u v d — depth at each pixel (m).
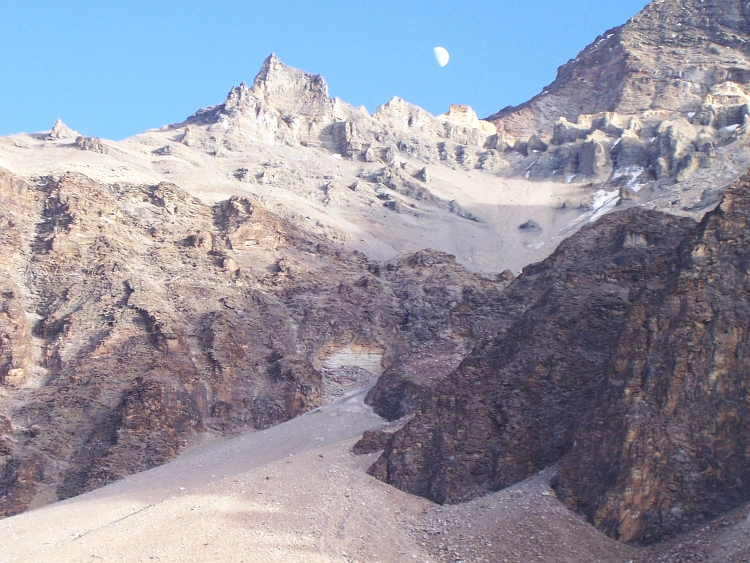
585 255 117.62
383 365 129.75
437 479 77.06
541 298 92.62
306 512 74.06
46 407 108.25
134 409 106.44
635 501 66.31
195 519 73.56
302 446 99.12
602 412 71.62
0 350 114.56
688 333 70.94
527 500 70.12
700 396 68.94
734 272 73.62
